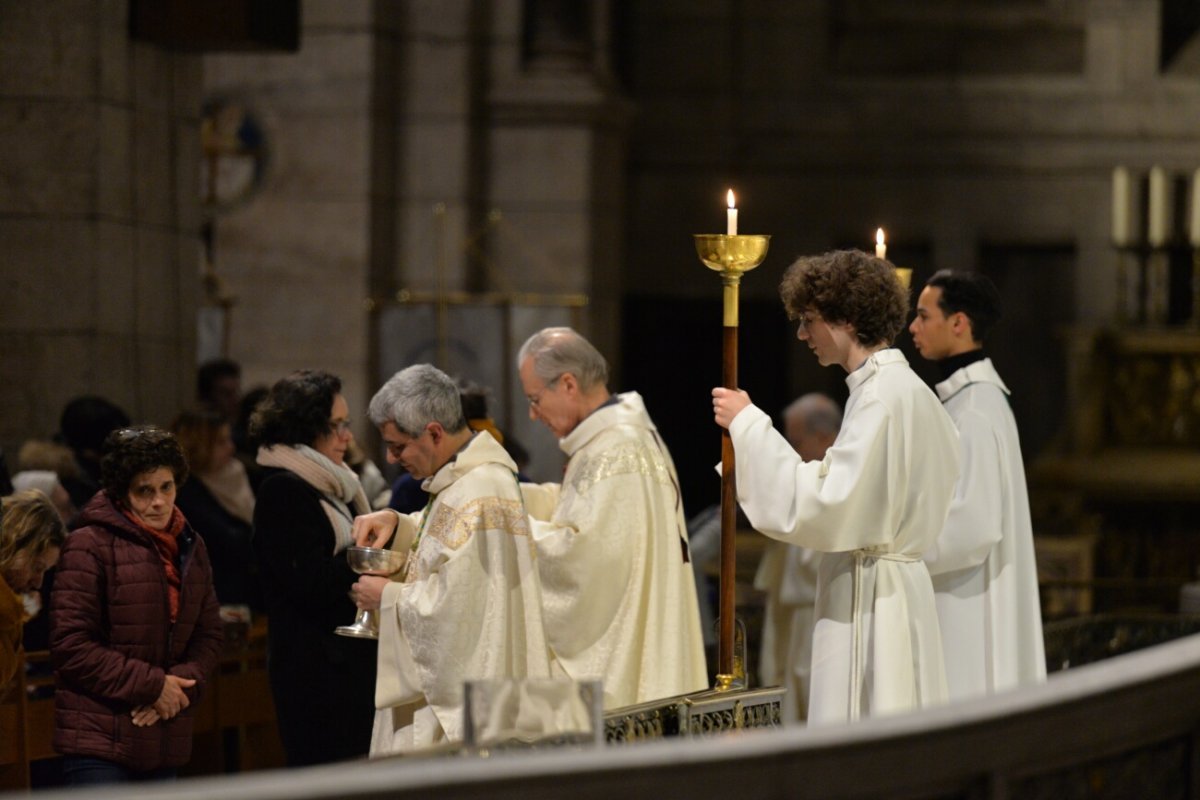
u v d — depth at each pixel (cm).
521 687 411
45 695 820
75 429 924
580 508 637
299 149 1700
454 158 1730
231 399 1226
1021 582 628
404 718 610
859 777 335
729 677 545
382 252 1717
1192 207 1700
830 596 540
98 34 1091
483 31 1744
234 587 902
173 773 677
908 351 1839
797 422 979
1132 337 1700
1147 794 387
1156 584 1121
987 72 1923
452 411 610
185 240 1197
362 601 602
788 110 1925
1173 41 1902
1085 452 1697
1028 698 351
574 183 1739
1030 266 1925
